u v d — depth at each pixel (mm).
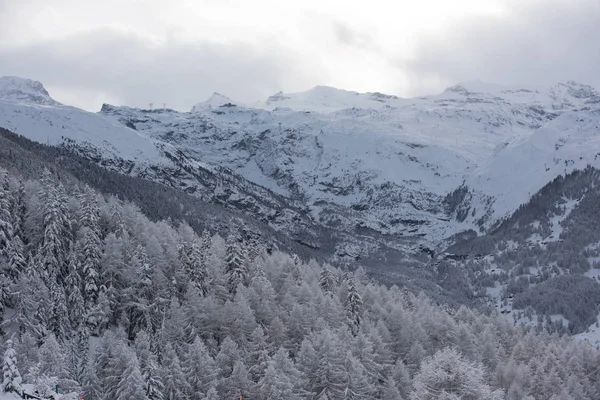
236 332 113438
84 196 139000
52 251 115938
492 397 59938
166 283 124375
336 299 138375
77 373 87750
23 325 95312
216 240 168250
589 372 139500
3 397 55562
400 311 138500
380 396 107562
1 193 114812
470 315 167500
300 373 97188
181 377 89625
